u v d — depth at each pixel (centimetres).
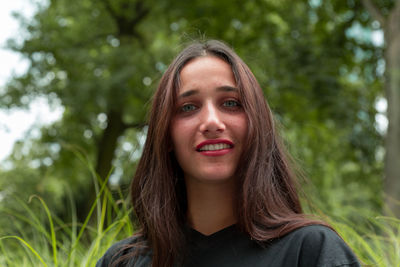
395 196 525
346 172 767
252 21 840
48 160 979
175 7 840
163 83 140
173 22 911
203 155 124
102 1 984
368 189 730
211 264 122
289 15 811
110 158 947
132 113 891
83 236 236
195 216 133
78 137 1012
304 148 729
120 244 149
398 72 553
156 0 876
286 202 134
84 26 979
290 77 722
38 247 212
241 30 843
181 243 131
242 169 126
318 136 764
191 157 126
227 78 128
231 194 130
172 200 139
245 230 122
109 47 934
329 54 768
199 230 133
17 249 236
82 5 983
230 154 124
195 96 127
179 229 134
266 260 114
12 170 858
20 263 221
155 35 983
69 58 847
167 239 133
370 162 758
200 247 127
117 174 283
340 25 800
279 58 748
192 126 126
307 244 112
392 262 185
